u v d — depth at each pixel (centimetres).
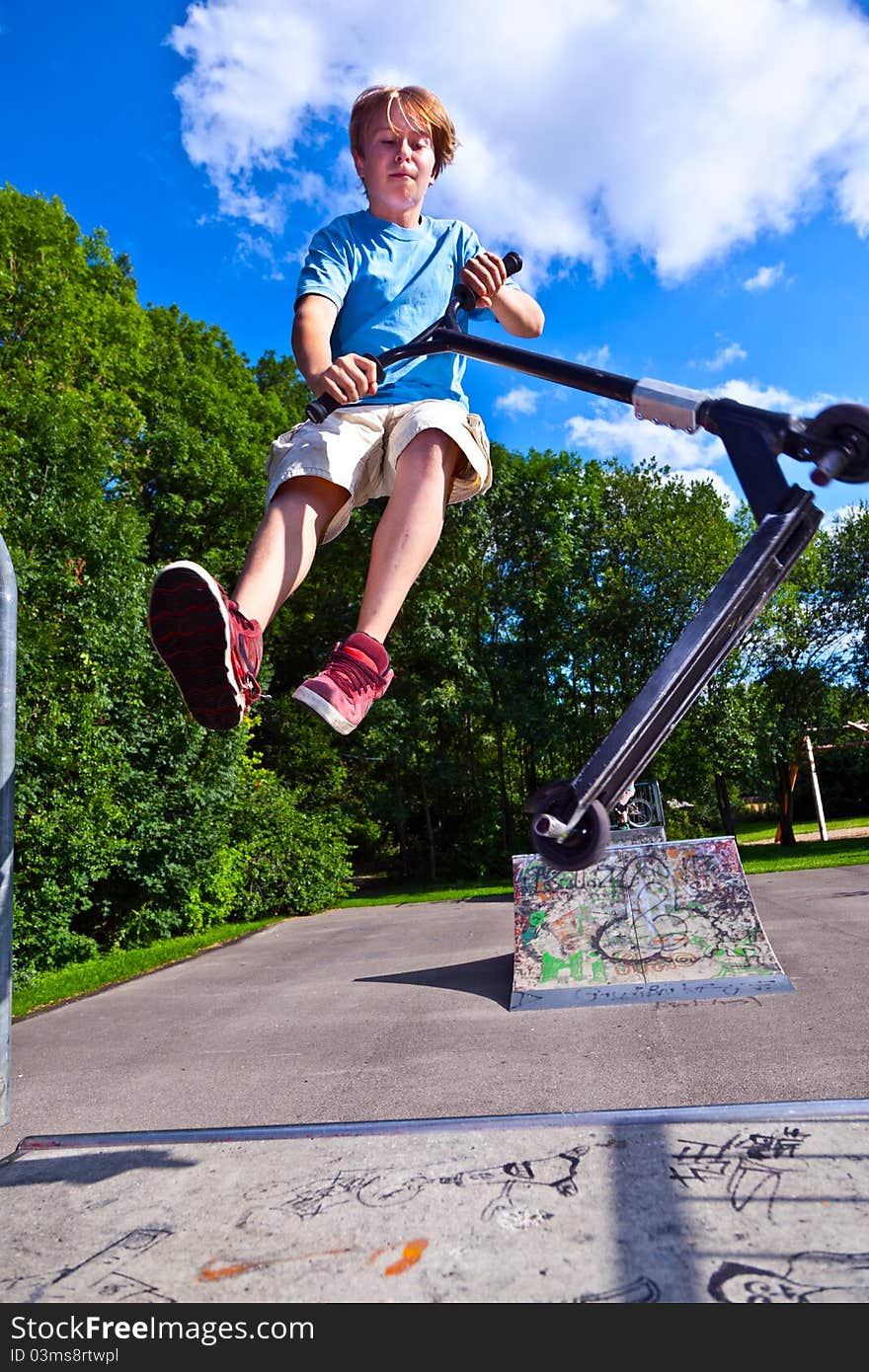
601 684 2391
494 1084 352
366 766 2345
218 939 1199
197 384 2138
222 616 104
